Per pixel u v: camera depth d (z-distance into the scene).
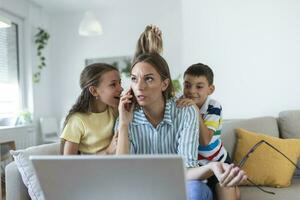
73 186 0.74
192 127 1.14
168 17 4.21
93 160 0.69
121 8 4.37
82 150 1.38
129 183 0.71
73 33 4.53
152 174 0.68
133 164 0.68
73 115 1.39
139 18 4.32
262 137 1.88
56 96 4.57
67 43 4.55
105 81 1.35
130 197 0.73
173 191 0.70
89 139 1.36
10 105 3.84
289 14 2.37
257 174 1.78
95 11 4.45
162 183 0.69
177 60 4.18
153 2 4.24
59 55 4.56
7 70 3.80
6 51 3.79
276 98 2.40
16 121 3.76
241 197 1.61
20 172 1.36
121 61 4.37
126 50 4.36
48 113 4.47
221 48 2.51
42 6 4.24
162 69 1.07
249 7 2.44
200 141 1.40
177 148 1.15
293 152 1.82
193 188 1.09
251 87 2.45
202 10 2.54
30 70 4.07
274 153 1.81
